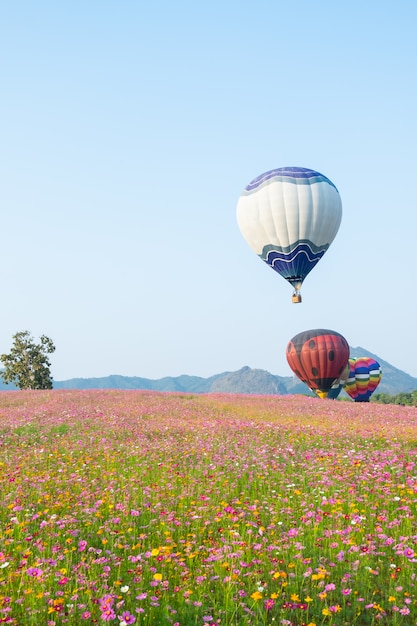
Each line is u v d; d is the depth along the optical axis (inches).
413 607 285.7
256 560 325.7
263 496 481.4
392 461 595.5
